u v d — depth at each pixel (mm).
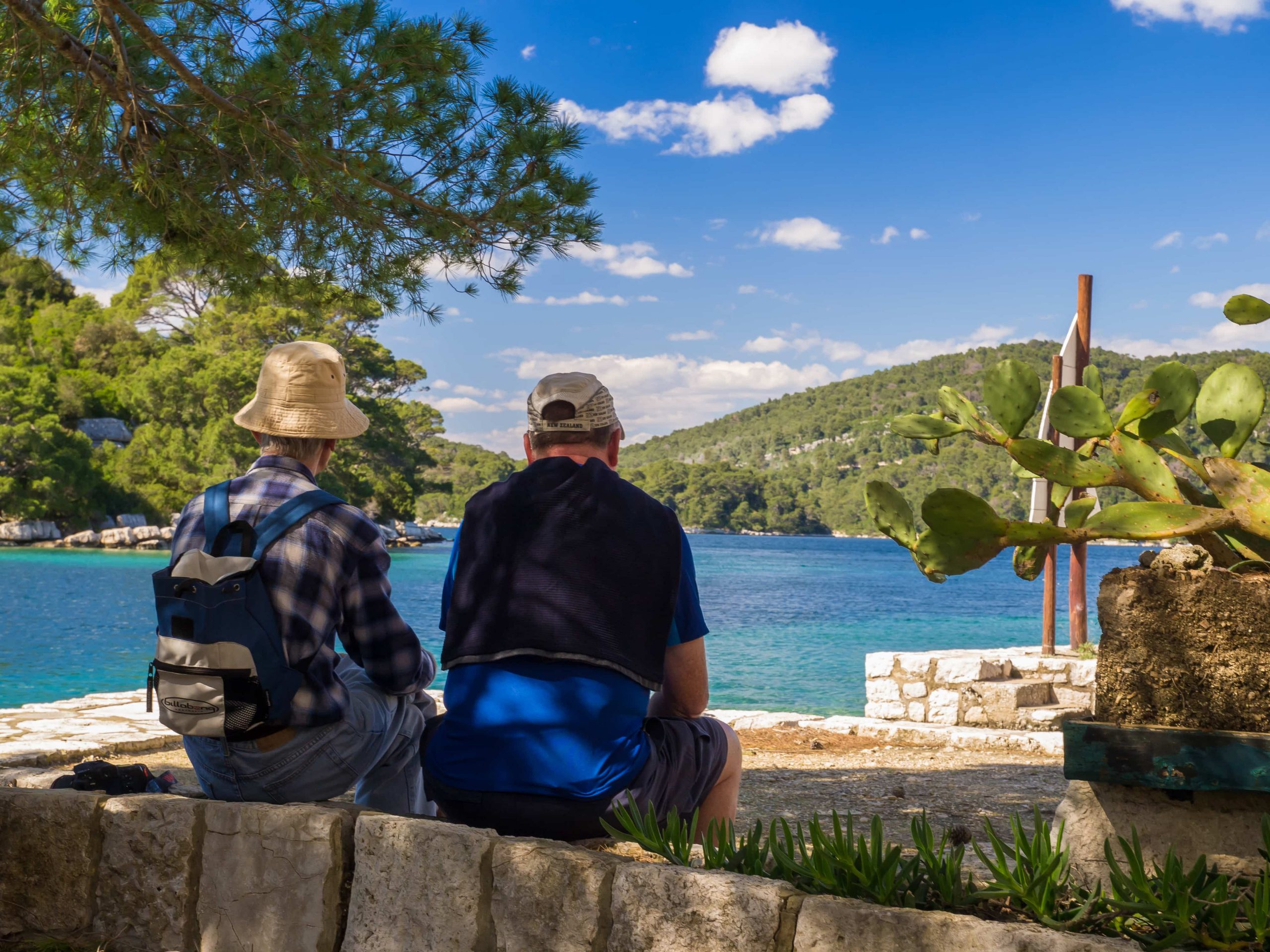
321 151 5016
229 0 4930
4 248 5602
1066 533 2240
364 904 2248
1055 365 10523
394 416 76312
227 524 2564
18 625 23359
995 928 1715
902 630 28016
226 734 2424
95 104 5145
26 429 63688
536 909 2080
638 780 2320
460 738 2381
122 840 2465
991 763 6926
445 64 5094
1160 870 2000
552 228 5625
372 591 2660
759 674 17484
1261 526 2107
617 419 2732
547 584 2357
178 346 79375
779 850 2121
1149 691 2104
